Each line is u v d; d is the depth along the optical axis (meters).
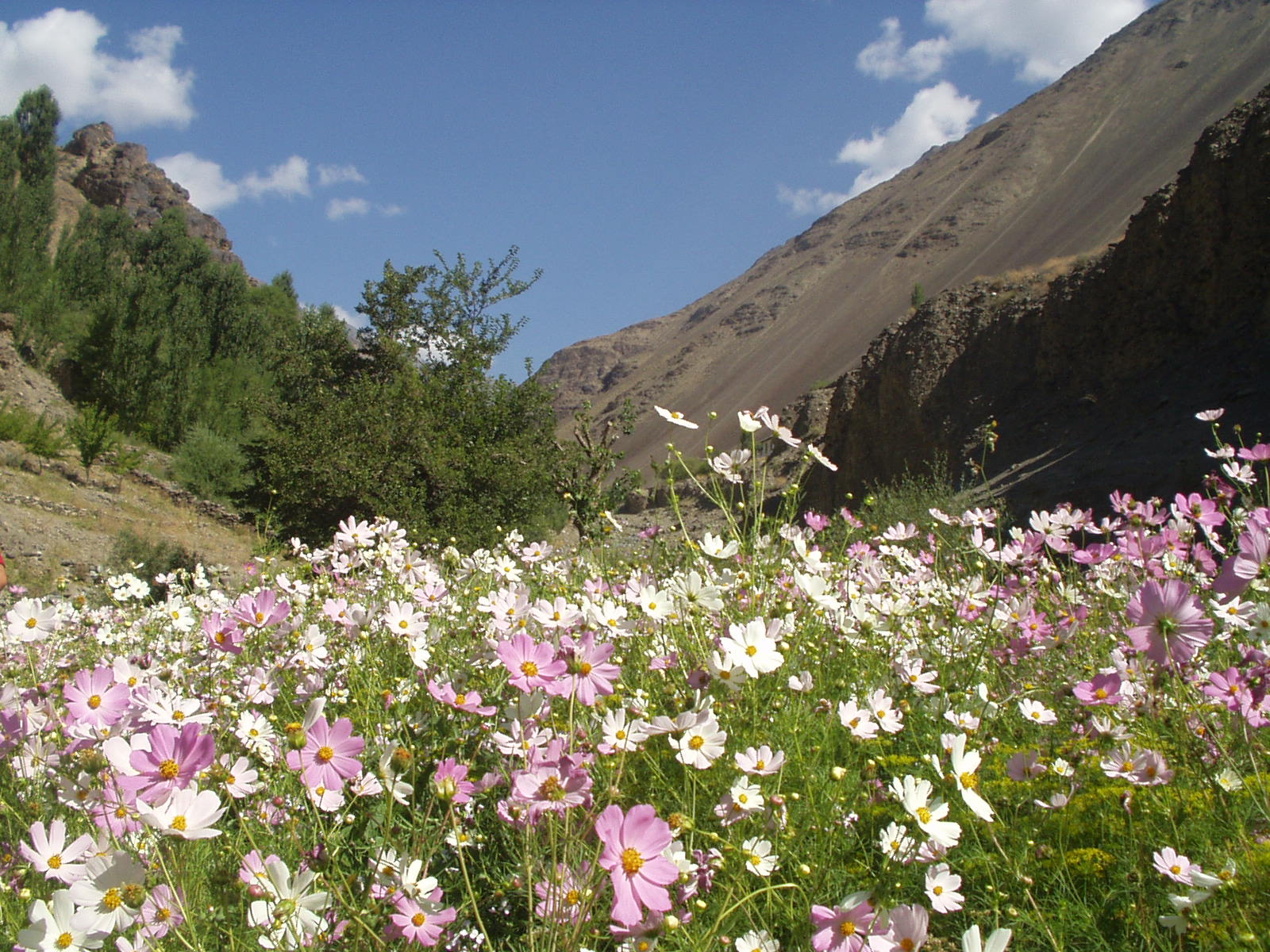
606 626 2.59
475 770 2.12
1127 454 19.89
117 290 35.78
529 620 2.64
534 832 1.64
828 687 2.72
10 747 1.97
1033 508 18.72
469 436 16.98
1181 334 24.56
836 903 1.78
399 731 2.25
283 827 1.90
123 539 16.25
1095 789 2.18
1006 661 3.14
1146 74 152.12
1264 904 1.66
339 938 1.49
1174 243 25.55
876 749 2.51
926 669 2.94
